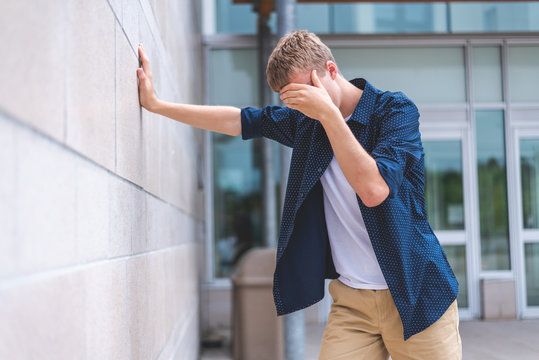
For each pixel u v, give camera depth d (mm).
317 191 1619
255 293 4473
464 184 6219
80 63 840
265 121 1738
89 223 883
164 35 2137
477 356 4270
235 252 6148
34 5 627
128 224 1258
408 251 1454
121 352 1134
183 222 3109
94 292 906
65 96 752
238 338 4465
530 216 6242
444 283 1491
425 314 1472
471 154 6246
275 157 6238
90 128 901
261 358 4426
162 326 1921
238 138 6234
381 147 1388
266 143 6066
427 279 1483
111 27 1102
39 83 642
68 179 761
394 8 6418
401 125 1435
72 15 795
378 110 1493
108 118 1056
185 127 3326
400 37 6320
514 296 6086
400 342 1532
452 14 6414
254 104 6320
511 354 4316
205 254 6070
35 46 629
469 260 6156
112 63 1106
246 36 6312
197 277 4625
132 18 1396
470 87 6293
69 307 751
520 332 5258
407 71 6336
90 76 908
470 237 6176
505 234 6227
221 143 6238
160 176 1936
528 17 6410
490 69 6387
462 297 6129
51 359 666
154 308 1704
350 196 1530
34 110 622
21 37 583
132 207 1322
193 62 4523
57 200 706
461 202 6219
